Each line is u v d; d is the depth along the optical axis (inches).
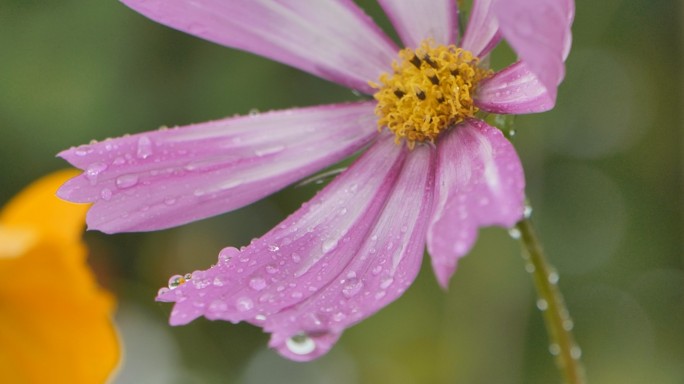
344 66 11.3
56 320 11.1
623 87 18.9
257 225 19.1
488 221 9.6
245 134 11.1
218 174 10.9
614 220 19.1
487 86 10.9
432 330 16.6
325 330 10.1
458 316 15.2
